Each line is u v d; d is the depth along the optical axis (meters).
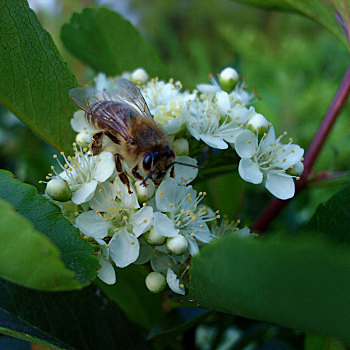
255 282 0.05
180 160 0.08
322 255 0.05
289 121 0.17
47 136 0.09
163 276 0.08
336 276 0.05
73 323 0.08
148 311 0.09
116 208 0.08
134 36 0.11
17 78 0.08
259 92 0.18
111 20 0.11
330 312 0.05
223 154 0.09
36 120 0.09
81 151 0.08
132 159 0.08
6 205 0.05
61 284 0.06
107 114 0.09
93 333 0.08
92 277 0.06
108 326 0.08
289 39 0.23
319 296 0.05
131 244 0.08
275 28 0.26
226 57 0.25
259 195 0.13
